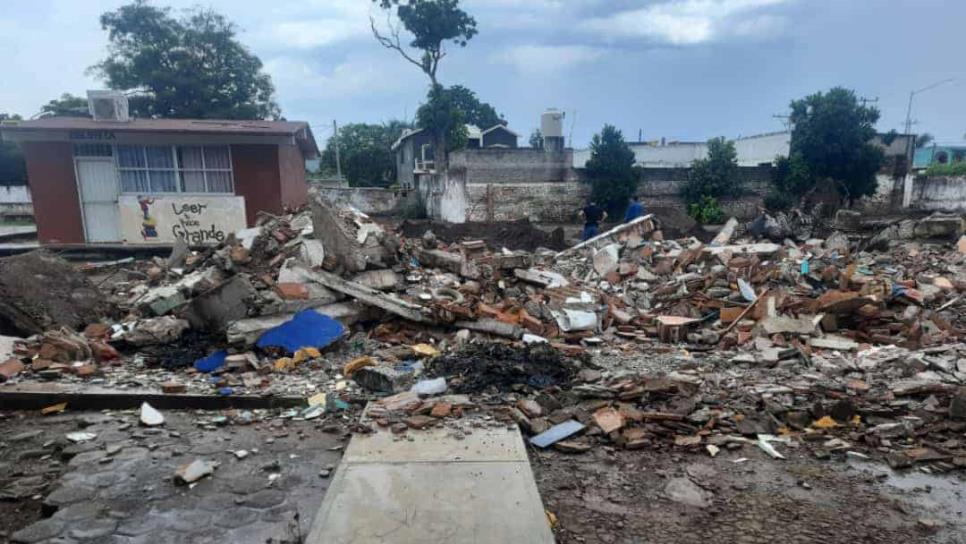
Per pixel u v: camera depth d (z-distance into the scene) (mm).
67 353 5996
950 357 6559
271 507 3639
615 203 26828
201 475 3936
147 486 3838
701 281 9430
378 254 8273
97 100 13156
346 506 3488
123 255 12953
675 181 27812
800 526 3592
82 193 13234
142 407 4957
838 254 11273
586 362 6414
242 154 13562
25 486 3895
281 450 4375
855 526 3600
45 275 7324
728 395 5492
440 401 5004
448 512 3453
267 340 6305
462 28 29266
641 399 5234
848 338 7602
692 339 7645
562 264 11242
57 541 3277
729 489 3998
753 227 15000
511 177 26844
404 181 41375
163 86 28312
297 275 7336
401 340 7055
